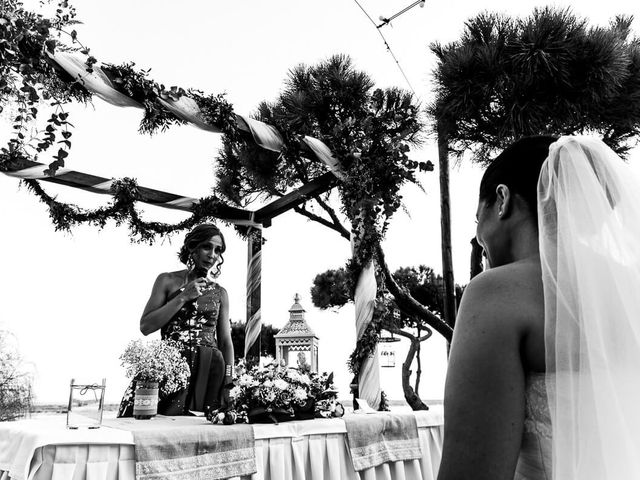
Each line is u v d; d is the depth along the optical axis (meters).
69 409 2.11
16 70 3.23
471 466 0.74
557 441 0.75
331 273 10.66
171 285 3.53
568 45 4.91
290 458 2.51
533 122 5.12
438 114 5.63
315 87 6.08
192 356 3.38
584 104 5.16
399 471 2.99
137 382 2.70
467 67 5.18
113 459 1.97
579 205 0.86
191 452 2.15
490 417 0.76
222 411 2.51
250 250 6.62
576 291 0.80
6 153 4.64
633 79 5.36
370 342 4.59
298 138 5.01
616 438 0.74
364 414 3.09
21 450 1.85
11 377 6.57
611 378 0.76
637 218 0.90
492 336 0.79
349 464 2.74
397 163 4.99
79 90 3.63
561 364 0.77
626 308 0.80
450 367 0.82
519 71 5.03
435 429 3.36
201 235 3.65
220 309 3.65
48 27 3.31
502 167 1.01
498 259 0.99
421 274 9.73
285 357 5.62
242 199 7.39
